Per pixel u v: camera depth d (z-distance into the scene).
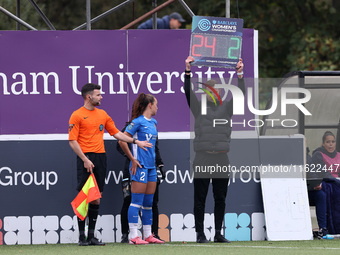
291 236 40.78
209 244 38.38
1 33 40.91
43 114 41.03
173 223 41.12
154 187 38.44
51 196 40.84
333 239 41.00
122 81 41.34
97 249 36.12
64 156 40.94
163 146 41.16
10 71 40.97
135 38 41.38
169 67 41.44
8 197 40.72
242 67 39.47
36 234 40.75
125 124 41.06
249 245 37.81
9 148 40.78
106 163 39.19
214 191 38.97
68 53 41.19
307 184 41.81
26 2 76.50
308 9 104.50
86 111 38.25
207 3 100.88
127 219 39.84
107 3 102.19
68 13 99.25
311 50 100.12
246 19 101.12
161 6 44.09
